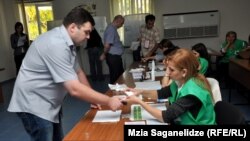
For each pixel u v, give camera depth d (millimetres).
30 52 1429
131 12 5492
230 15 5242
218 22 5211
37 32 6312
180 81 1331
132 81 2443
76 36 1358
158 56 3684
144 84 2252
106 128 1319
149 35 4191
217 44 5383
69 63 1346
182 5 5367
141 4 5414
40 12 6156
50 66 1329
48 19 6164
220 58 4652
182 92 1264
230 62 3729
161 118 1297
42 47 1347
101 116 1491
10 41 5828
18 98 1477
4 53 5930
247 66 2986
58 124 1671
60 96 1539
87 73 5949
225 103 1325
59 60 1298
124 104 1530
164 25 5422
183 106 1224
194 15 5250
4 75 5914
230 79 3883
